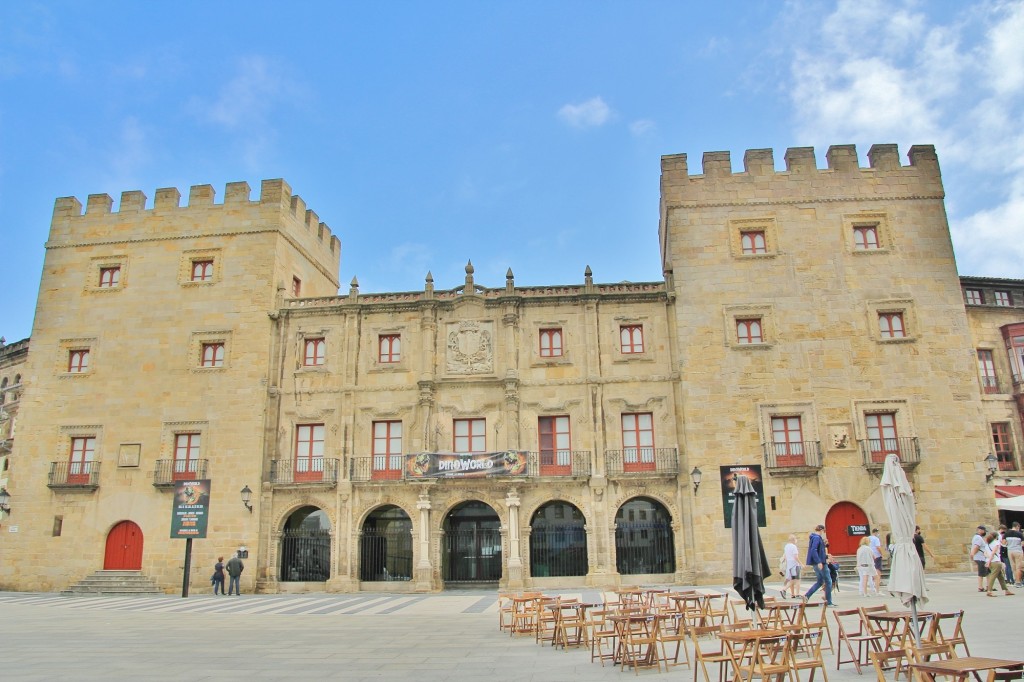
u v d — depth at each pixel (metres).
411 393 36.91
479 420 36.72
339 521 35.38
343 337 38.00
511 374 36.38
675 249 37.16
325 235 46.53
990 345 39.81
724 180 37.84
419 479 34.94
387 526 36.75
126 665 13.54
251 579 35.00
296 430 37.19
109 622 21.81
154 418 37.62
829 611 20.16
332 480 35.91
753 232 37.38
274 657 14.46
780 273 36.41
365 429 36.72
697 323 36.06
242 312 38.56
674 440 35.31
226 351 38.12
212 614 24.20
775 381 35.06
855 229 37.00
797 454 34.28
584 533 35.44
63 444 37.91
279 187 40.25
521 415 36.22
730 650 10.30
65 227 41.16
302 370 37.66
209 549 35.66
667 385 35.97
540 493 35.00
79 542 36.56
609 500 34.66
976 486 33.41
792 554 23.45
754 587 14.93
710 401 35.06
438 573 34.53
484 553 36.19
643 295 37.00
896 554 12.26
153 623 21.44
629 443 35.72
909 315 35.50
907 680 10.98
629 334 37.12
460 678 12.02
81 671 12.89
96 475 37.16
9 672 12.80
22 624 21.30
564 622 16.19
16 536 37.09
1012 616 17.42
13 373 49.66
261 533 35.78
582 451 35.16
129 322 39.19
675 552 34.06
